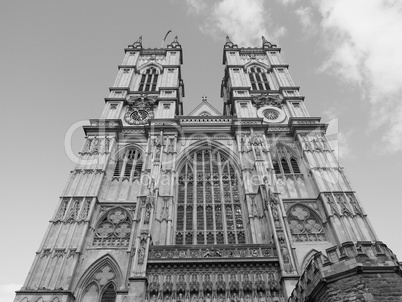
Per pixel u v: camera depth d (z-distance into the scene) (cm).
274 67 5562
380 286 1457
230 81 5359
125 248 2928
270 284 2377
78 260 2742
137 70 5538
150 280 2380
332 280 1553
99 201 3325
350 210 3153
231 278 2408
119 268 2745
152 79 5359
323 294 1571
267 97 4844
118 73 5366
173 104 4638
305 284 1767
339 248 1675
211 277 2416
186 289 2330
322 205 3281
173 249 2598
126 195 3500
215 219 3256
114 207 3294
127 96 4878
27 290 2462
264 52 6091
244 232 3120
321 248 2969
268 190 3067
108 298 2623
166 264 2458
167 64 5709
